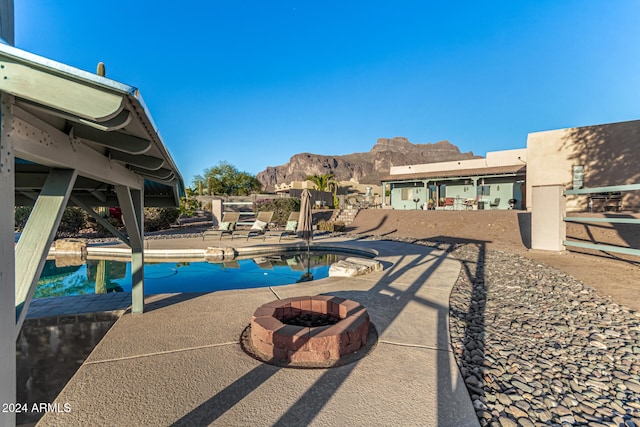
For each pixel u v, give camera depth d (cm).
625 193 1438
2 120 134
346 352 295
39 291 643
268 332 292
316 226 1758
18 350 390
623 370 274
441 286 540
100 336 414
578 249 901
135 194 405
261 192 4541
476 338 338
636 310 415
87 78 138
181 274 768
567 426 202
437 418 206
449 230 1431
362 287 533
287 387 241
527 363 283
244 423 200
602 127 1491
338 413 210
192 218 2458
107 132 210
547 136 1620
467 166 2294
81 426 195
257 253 1027
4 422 133
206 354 295
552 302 455
